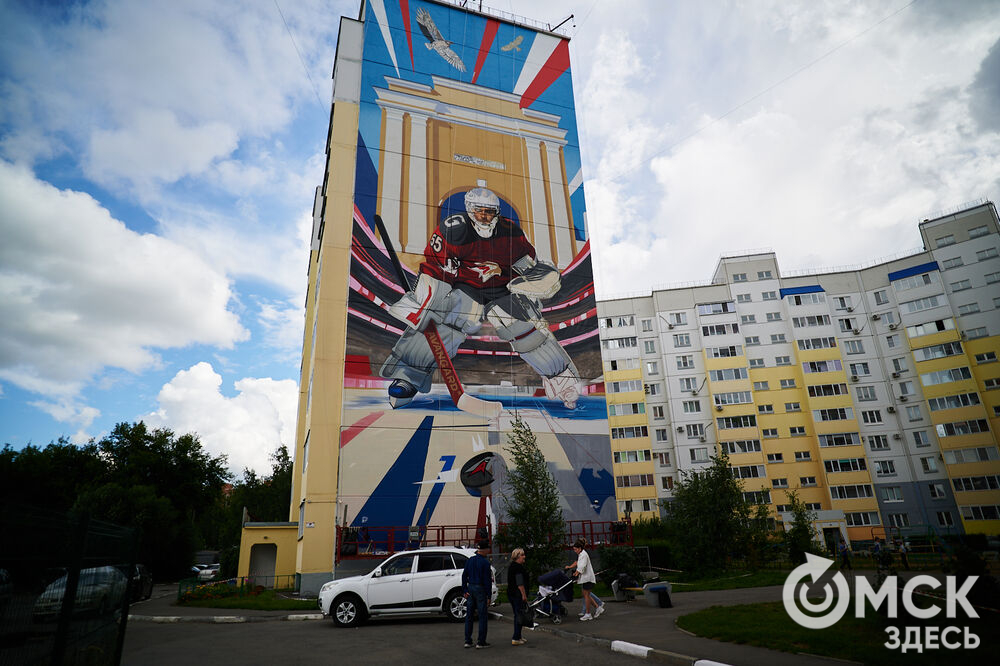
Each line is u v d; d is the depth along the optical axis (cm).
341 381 2733
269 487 5859
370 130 3162
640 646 892
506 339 3050
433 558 1445
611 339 5947
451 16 3588
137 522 3778
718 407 5500
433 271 3025
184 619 1642
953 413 4900
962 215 5300
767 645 839
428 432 2750
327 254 2898
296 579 2603
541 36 3800
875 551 3089
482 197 3269
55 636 551
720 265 6200
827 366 5450
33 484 3950
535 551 1848
